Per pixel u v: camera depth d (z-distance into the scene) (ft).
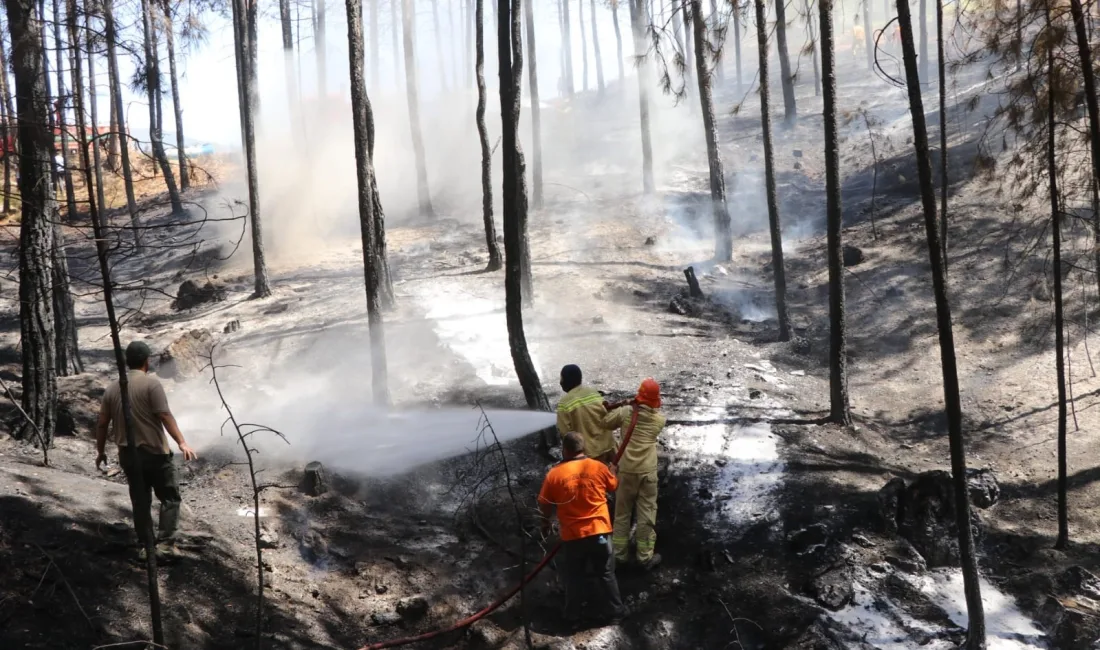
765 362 39.42
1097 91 24.86
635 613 21.20
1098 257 32.24
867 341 42.75
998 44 25.11
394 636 20.22
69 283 15.47
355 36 30.63
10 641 16.51
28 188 25.64
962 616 21.91
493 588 22.30
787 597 21.93
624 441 22.66
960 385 37.60
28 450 26.48
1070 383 35.60
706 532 24.91
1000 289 44.70
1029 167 28.43
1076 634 20.92
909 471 29.32
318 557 23.24
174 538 21.45
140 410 20.11
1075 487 28.96
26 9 21.88
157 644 14.79
